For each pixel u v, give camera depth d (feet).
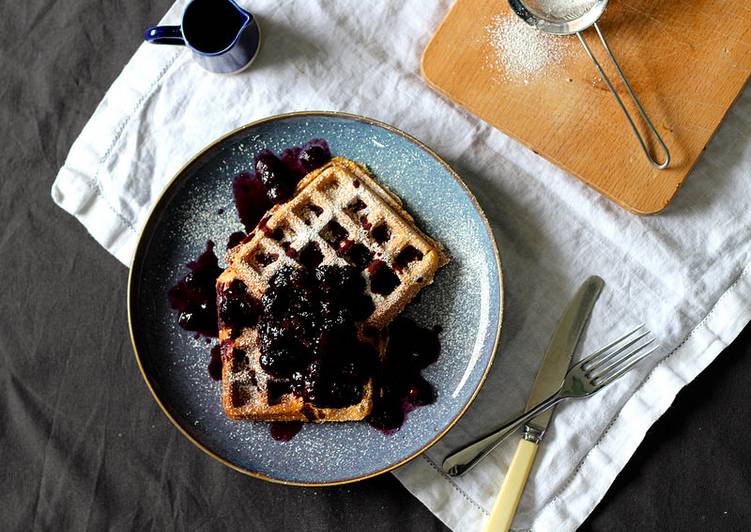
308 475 2.45
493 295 2.43
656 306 2.52
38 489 2.67
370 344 2.42
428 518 2.58
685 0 2.46
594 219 2.54
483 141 2.59
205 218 2.55
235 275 2.47
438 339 2.47
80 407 2.68
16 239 2.74
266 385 2.43
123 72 2.68
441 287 2.48
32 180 2.74
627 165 2.46
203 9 2.51
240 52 2.54
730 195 2.51
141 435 2.66
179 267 2.54
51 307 2.72
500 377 2.54
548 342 2.54
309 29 2.64
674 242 2.52
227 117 2.65
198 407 2.51
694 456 2.52
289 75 2.63
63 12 2.74
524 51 2.51
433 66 2.54
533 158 2.57
